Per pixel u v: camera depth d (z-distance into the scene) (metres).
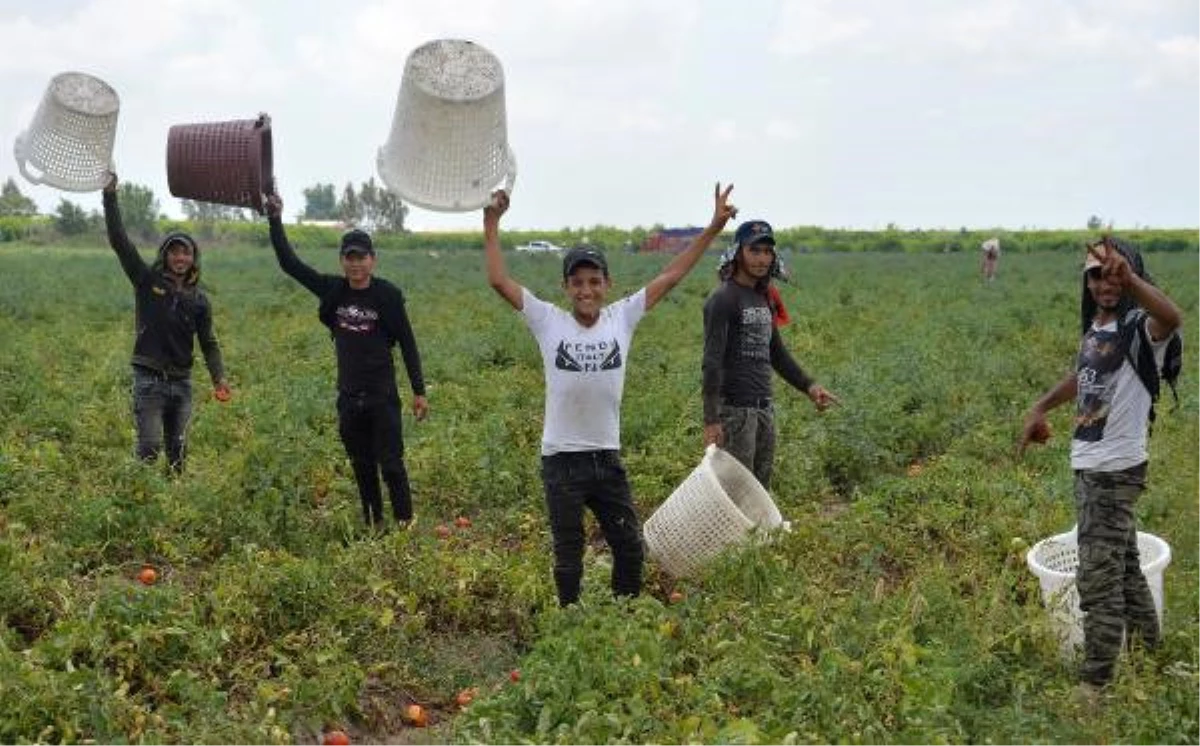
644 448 10.15
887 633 5.51
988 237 83.88
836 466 9.93
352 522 7.87
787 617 5.71
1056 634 5.73
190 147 6.79
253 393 12.39
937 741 4.52
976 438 10.55
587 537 8.20
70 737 4.73
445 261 50.62
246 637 5.90
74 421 10.91
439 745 5.21
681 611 6.09
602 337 6.16
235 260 49.66
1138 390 5.37
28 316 22.06
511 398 12.34
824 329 20.17
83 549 7.12
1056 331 19.11
